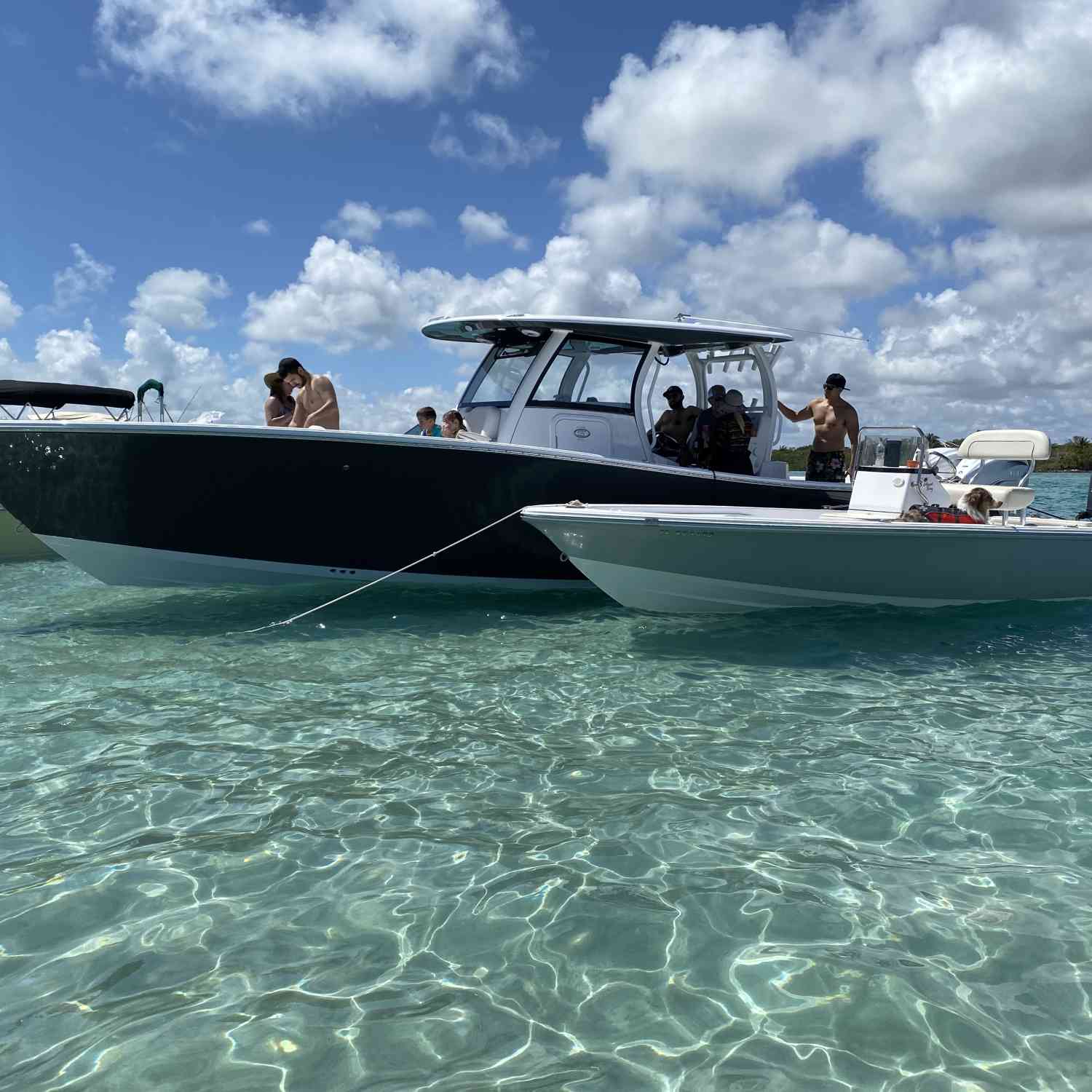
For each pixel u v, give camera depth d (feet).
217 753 12.31
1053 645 18.67
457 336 26.50
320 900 8.45
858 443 23.40
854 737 13.03
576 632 19.95
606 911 8.29
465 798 10.85
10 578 28.91
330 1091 6.03
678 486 24.48
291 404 26.30
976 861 9.22
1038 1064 6.27
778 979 7.25
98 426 21.22
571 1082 6.11
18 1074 6.15
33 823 10.08
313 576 23.70
